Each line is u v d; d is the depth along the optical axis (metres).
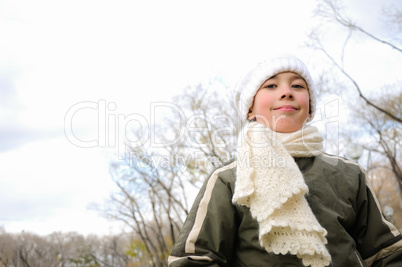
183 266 1.59
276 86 1.88
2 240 30.06
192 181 12.00
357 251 1.70
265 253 1.62
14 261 30.12
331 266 1.58
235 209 1.70
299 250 1.48
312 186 1.72
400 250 1.78
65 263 36.97
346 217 1.71
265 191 1.54
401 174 20.14
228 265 1.69
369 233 1.82
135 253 25.06
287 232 1.51
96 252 37.50
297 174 1.58
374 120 18.45
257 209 1.54
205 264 1.60
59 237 37.59
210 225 1.70
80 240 38.09
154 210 21.47
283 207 1.54
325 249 1.49
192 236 1.67
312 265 1.49
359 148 8.50
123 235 34.81
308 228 1.49
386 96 18.33
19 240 30.67
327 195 1.71
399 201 22.62
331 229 1.64
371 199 1.87
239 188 1.58
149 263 26.31
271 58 1.91
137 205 21.06
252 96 1.92
